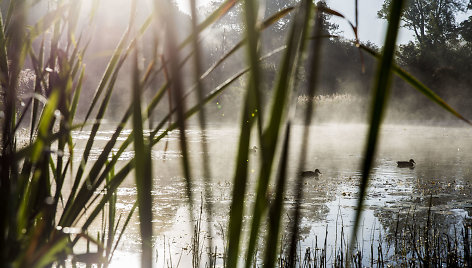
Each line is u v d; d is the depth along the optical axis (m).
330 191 8.36
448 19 39.59
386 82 0.53
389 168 12.01
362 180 0.53
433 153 15.62
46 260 0.78
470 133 24.36
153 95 0.80
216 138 19.69
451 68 29.81
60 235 0.88
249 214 5.05
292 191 8.06
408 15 39.69
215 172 9.96
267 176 0.62
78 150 12.19
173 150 14.62
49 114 0.75
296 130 19.81
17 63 0.96
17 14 0.97
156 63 0.74
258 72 0.60
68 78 1.06
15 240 0.83
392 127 27.42
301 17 0.59
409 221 6.39
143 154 0.73
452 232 5.76
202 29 0.71
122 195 7.42
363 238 5.44
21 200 1.05
